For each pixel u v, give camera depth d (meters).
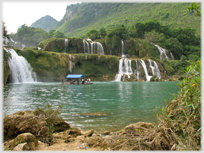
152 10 171.88
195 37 100.50
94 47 63.78
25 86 25.94
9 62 31.73
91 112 8.70
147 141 3.86
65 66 47.31
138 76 55.19
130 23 156.50
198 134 3.31
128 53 70.25
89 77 54.00
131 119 7.35
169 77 57.28
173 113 3.88
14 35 106.44
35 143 3.87
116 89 22.95
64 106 10.29
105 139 4.04
